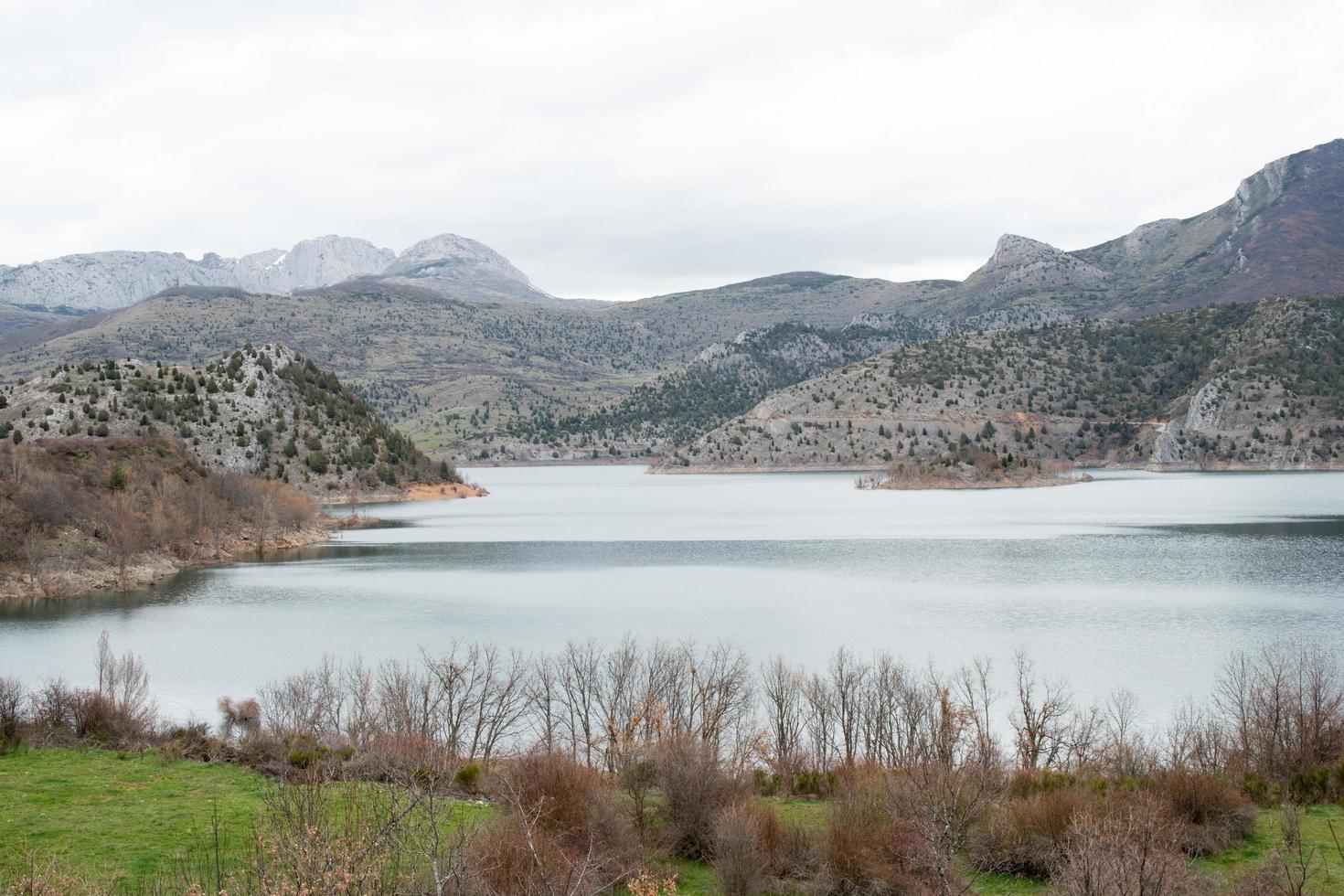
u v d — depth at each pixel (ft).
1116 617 254.27
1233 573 325.62
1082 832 69.77
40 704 138.10
